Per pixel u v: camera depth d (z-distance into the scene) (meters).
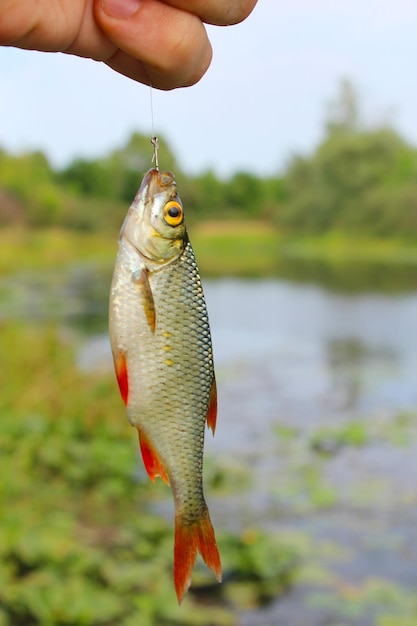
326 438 1.33
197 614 0.73
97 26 0.31
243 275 5.34
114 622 0.71
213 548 0.36
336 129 8.87
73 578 0.75
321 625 0.72
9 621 0.69
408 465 1.19
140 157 8.80
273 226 9.72
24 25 0.30
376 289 4.39
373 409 1.56
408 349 2.36
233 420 1.47
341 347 2.39
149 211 0.35
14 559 0.77
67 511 0.98
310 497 1.04
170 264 0.35
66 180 9.16
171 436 0.36
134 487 1.08
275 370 2.00
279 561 0.84
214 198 10.22
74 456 1.12
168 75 0.31
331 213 8.81
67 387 1.34
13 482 0.98
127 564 0.81
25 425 1.16
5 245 6.66
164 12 0.31
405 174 8.39
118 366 0.35
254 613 0.74
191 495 0.36
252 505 1.01
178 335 0.35
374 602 0.77
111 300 0.35
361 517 0.97
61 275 4.86
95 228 8.20
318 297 3.95
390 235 8.41
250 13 0.31
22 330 1.78
